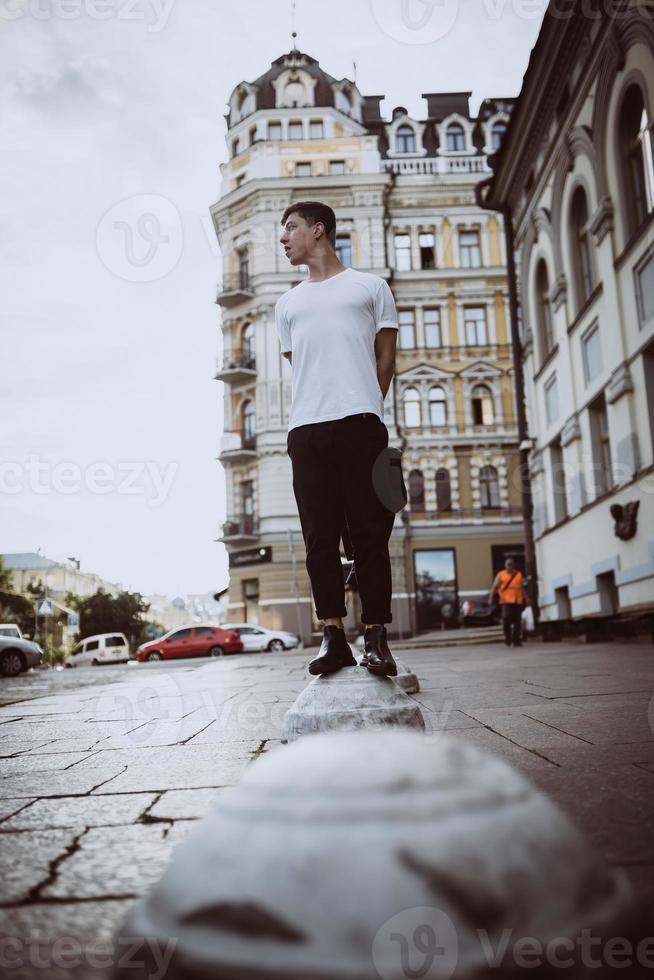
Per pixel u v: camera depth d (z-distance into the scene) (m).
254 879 0.69
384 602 2.79
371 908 0.65
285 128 31.00
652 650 8.62
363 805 0.71
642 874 1.19
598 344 13.59
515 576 13.44
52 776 2.36
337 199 30.41
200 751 2.70
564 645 12.54
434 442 29.77
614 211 12.66
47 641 49.28
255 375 29.52
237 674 8.68
